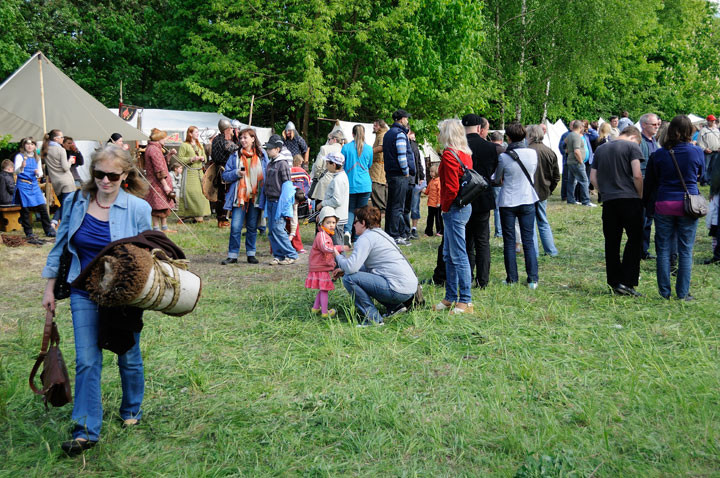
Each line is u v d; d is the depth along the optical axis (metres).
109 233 3.44
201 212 12.87
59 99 11.48
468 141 6.61
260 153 8.80
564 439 3.48
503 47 28.11
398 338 5.35
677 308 6.05
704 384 4.14
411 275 5.88
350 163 9.51
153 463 3.35
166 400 4.15
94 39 23.66
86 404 3.46
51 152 11.03
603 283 7.12
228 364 4.79
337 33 19.05
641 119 7.24
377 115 21.06
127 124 12.20
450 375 4.50
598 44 27.78
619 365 4.59
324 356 4.94
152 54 24.38
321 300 6.03
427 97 20.56
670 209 6.19
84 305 3.43
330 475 3.18
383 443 3.50
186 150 12.79
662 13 40.81
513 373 4.50
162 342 5.30
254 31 18.45
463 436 3.53
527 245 6.91
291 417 3.88
